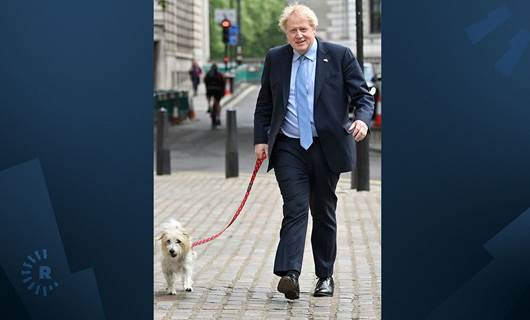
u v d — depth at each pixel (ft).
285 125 25.53
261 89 26.20
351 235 37.65
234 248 34.91
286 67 25.46
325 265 26.96
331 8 162.81
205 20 225.35
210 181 57.26
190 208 45.68
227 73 175.22
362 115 24.90
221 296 27.07
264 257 33.06
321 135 25.18
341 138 25.26
